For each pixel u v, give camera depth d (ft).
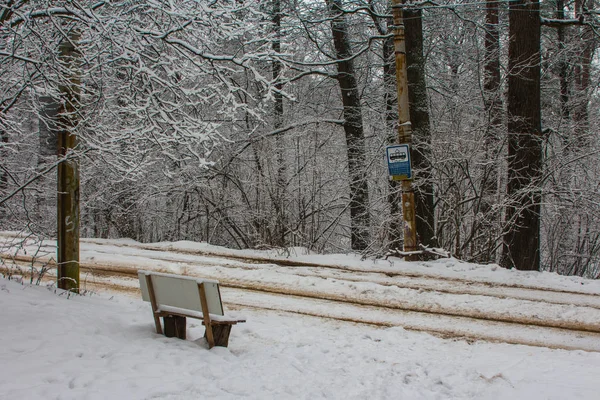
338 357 20.29
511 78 38.19
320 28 52.47
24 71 25.32
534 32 37.73
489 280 31.19
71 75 25.27
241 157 50.11
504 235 38.45
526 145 37.70
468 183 40.68
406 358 20.24
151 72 25.25
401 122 36.76
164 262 38.37
